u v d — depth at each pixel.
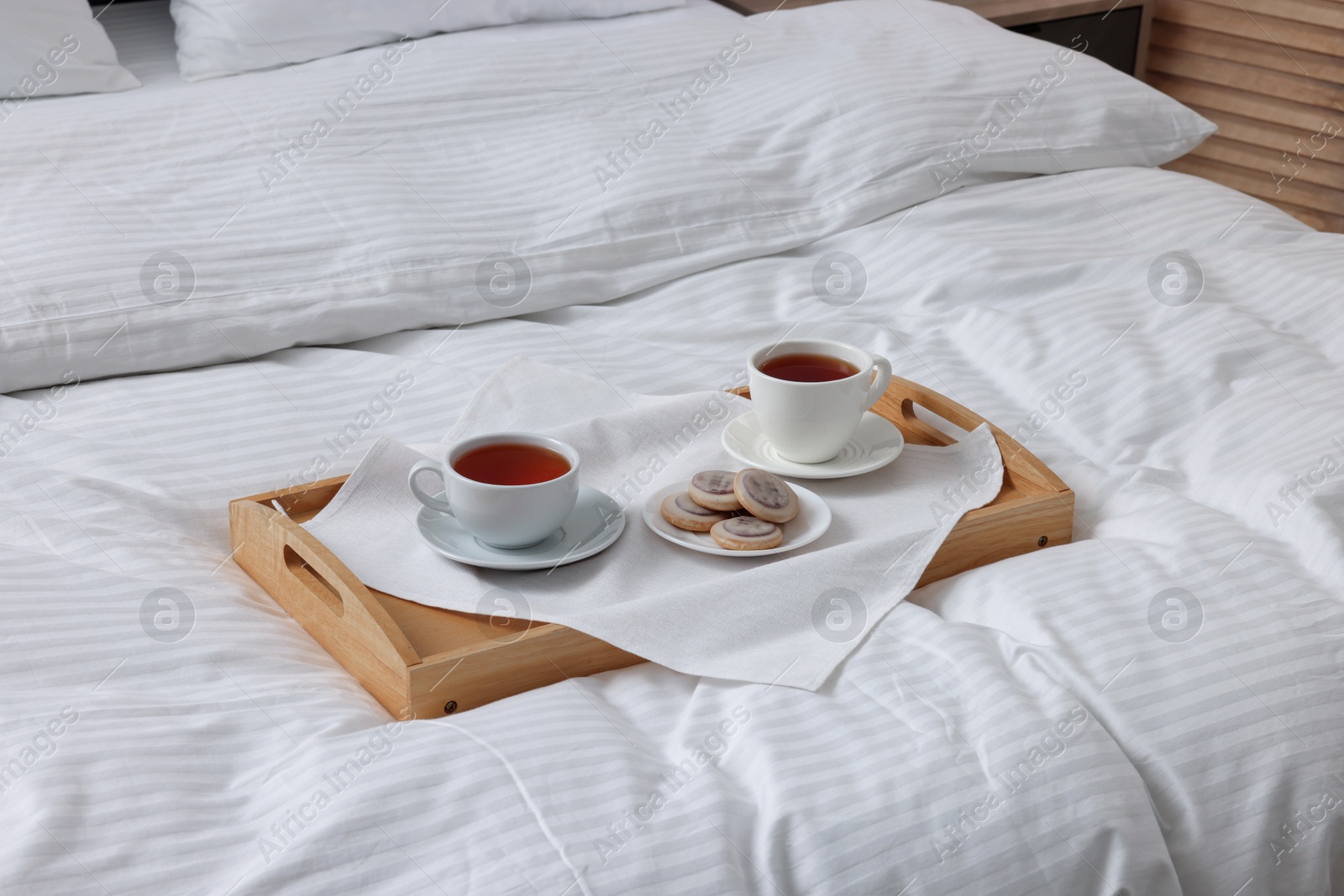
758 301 1.29
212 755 0.65
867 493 0.88
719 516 0.82
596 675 0.73
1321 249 1.36
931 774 0.63
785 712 0.67
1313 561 0.83
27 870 0.55
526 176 1.36
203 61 1.61
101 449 0.96
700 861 0.58
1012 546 0.85
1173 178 1.55
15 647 0.71
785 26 1.69
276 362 1.16
